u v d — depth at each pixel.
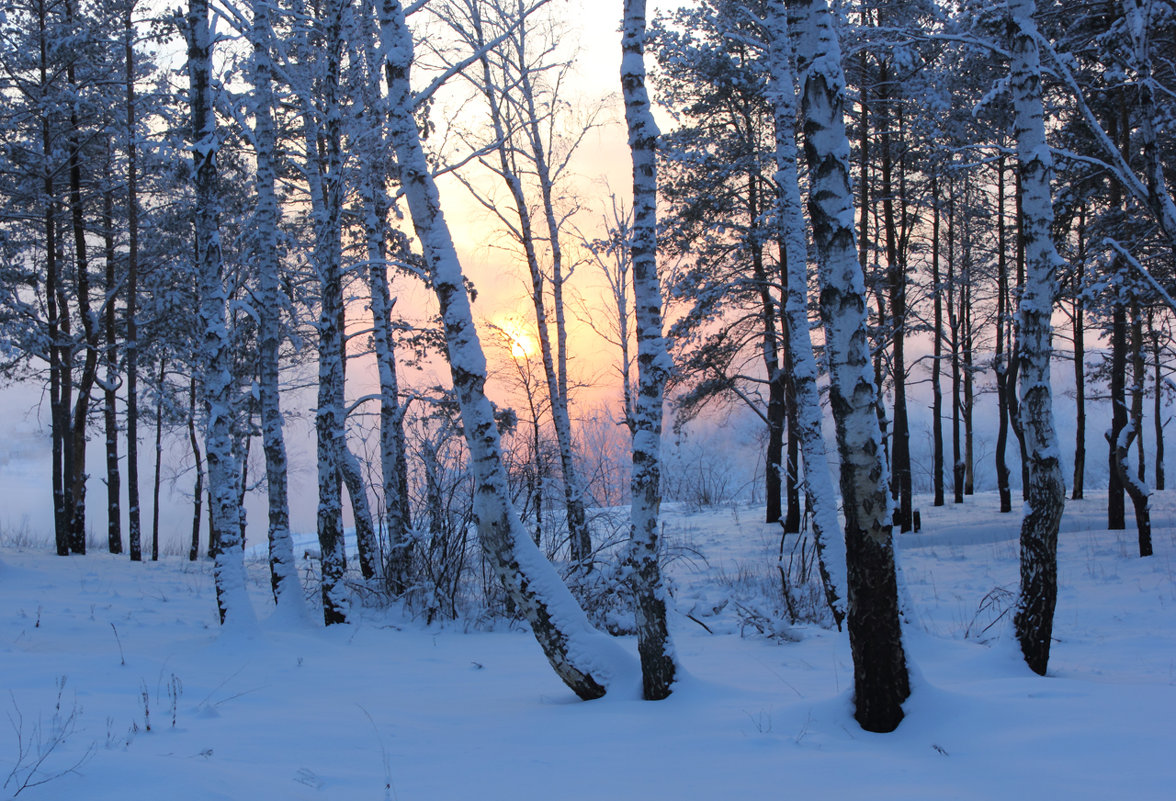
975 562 15.47
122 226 20.83
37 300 19.05
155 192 18.55
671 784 3.60
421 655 8.66
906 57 12.22
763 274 21.34
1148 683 5.70
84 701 5.43
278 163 15.97
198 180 9.34
